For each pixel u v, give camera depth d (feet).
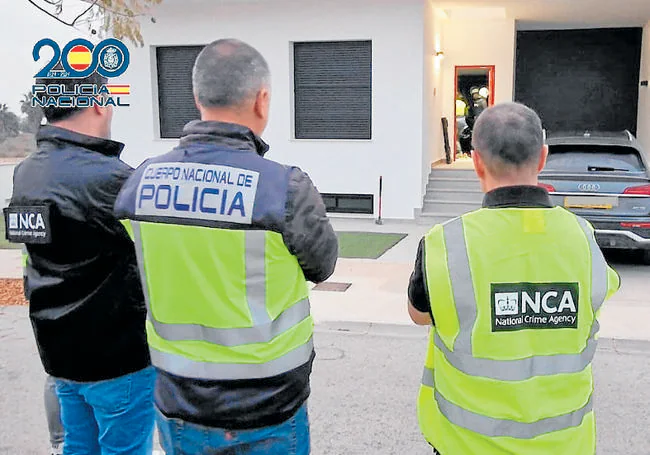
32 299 8.68
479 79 55.16
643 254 30.37
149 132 48.32
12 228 8.61
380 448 13.58
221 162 6.72
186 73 47.83
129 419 8.87
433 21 47.11
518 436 6.14
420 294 6.58
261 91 6.99
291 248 6.64
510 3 44.98
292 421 7.03
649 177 26.86
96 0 23.97
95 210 8.18
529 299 6.22
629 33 56.90
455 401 6.35
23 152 56.85
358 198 45.44
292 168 6.87
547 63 58.85
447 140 52.19
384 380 17.46
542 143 6.54
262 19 45.42
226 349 6.65
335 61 45.19
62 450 9.71
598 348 19.80
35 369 18.51
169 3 46.21
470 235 6.35
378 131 44.34
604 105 58.29
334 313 23.49
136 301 8.58
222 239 6.53
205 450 6.88
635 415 15.10
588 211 26.94
